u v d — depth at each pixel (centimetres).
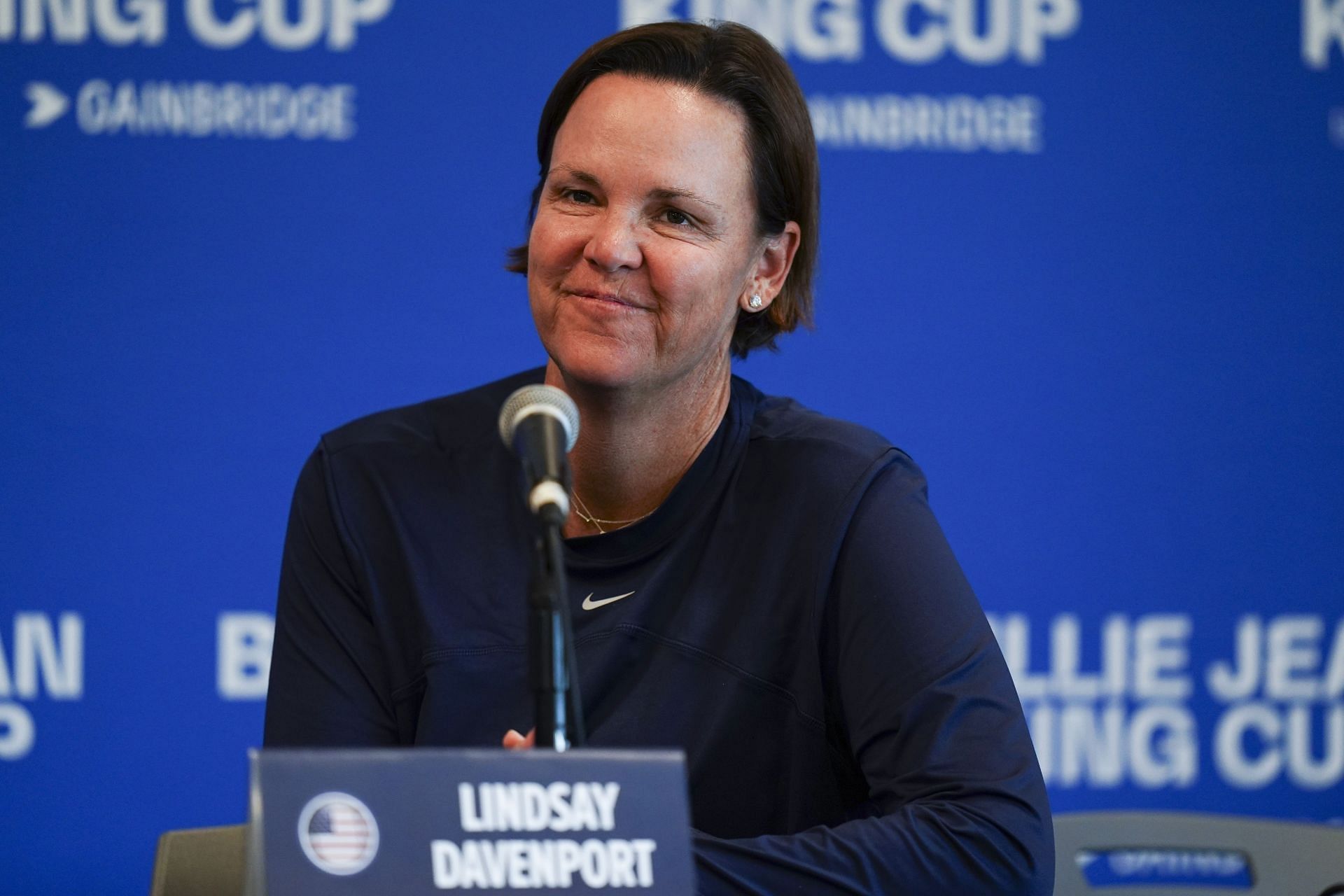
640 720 574
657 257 555
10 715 1088
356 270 1110
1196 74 1143
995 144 1138
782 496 597
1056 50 1138
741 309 623
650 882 350
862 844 477
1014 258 1142
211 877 551
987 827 491
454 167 1115
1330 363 1155
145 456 1097
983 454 1143
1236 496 1155
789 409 646
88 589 1093
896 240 1137
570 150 565
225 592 1102
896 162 1134
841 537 580
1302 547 1159
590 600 594
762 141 578
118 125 1092
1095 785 1148
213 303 1101
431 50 1112
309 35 1105
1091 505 1150
